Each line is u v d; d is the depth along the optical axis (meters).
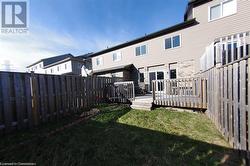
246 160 2.78
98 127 5.14
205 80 6.62
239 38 5.95
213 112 5.32
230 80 3.53
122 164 2.97
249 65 2.53
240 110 2.95
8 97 4.84
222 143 3.74
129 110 7.88
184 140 3.98
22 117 5.17
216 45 5.29
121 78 13.11
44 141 4.03
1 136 4.48
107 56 19.78
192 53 12.26
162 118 6.17
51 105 6.26
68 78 7.34
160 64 14.38
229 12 10.45
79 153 3.40
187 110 7.28
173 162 2.98
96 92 9.63
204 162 2.96
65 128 5.09
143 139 4.10
